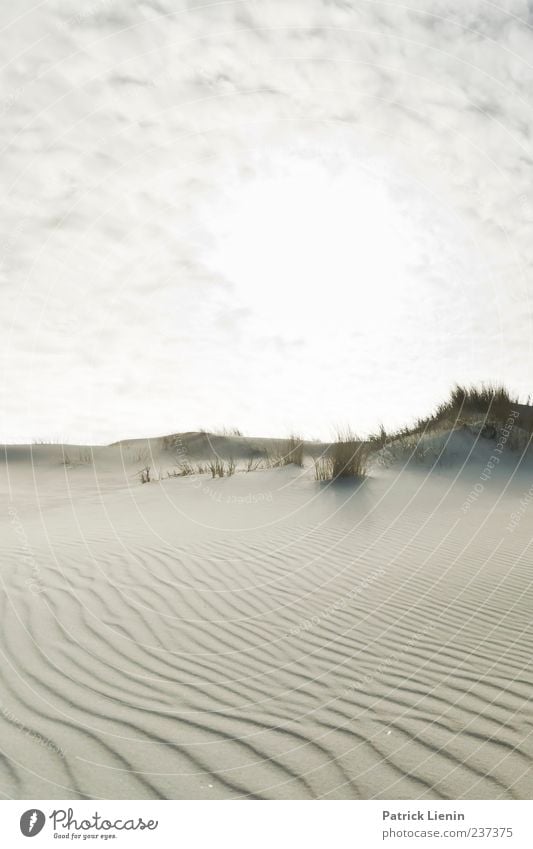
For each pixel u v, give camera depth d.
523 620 3.61
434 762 2.04
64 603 3.74
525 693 2.58
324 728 2.28
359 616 3.72
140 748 2.12
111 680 2.69
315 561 5.13
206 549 5.48
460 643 3.24
